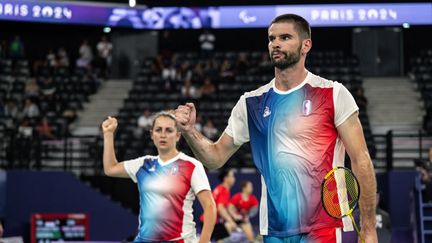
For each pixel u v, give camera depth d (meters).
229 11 24.83
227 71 27.31
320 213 4.90
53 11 24.36
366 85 27.70
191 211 7.73
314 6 24.34
